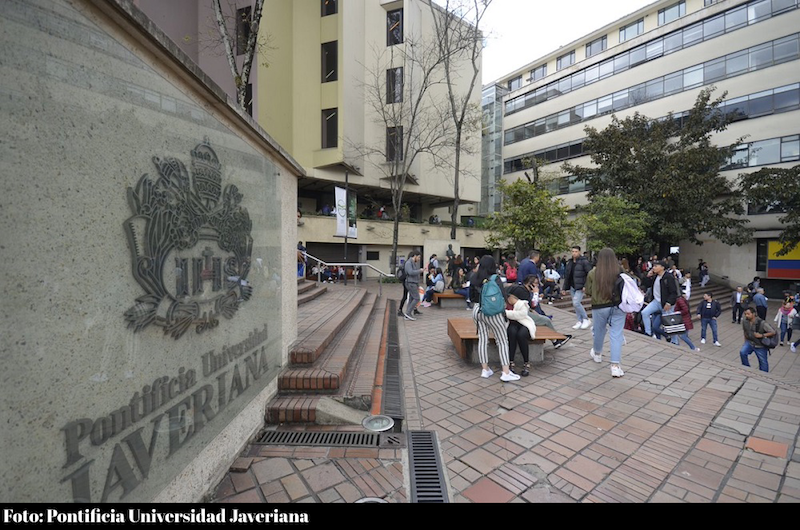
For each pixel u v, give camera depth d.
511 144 33.72
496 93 34.44
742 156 21.80
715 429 3.46
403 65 20.34
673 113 24.14
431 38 22.34
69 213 1.40
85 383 1.47
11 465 1.20
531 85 32.03
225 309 2.59
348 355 4.43
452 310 10.68
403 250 22.72
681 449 3.11
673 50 24.12
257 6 9.59
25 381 1.24
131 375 1.71
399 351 6.16
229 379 2.65
